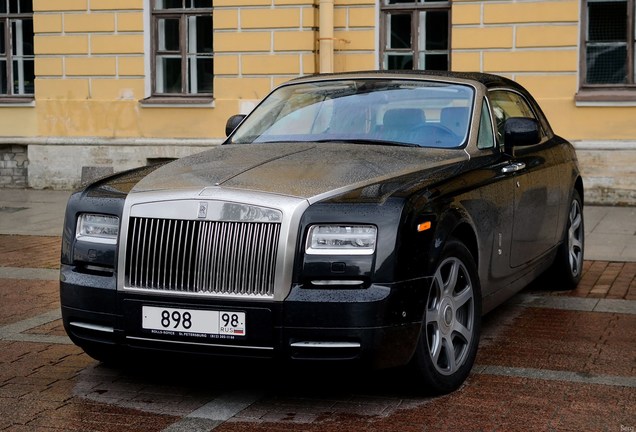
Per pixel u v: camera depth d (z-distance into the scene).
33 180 16.00
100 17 15.50
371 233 4.53
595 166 13.00
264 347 4.54
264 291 4.54
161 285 4.69
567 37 13.08
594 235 10.54
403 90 6.17
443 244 4.80
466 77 6.34
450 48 13.98
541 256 6.74
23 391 5.12
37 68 15.88
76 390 5.13
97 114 15.60
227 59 14.84
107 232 4.90
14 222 12.27
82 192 5.14
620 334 6.23
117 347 4.85
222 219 4.60
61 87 15.77
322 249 4.53
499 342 6.05
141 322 4.72
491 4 13.37
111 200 4.91
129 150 15.45
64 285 4.98
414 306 4.61
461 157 5.59
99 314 4.83
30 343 6.16
